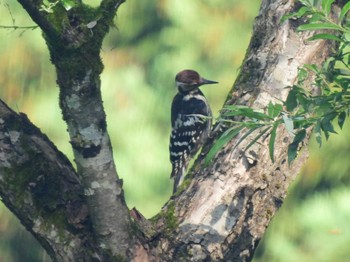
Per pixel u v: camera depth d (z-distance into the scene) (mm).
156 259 10375
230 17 24031
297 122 9180
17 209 10211
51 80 24438
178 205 10711
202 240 10461
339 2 10883
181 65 23828
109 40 24156
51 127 24047
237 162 10680
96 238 10266
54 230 10219
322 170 23750
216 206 10578
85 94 9781
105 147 10008
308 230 24031
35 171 10266
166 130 23828
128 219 10289
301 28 9117
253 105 10844
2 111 10352
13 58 24250
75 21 9672
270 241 24141
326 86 9914
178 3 23984
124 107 23656
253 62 11125
